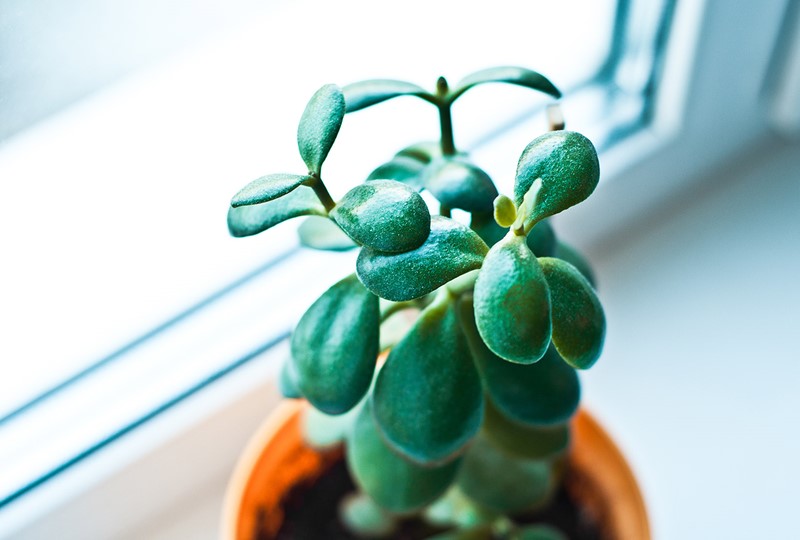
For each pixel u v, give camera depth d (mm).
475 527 377
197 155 403
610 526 388
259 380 424
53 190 391
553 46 441
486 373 307
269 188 263
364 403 338
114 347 414
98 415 410
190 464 432
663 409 465
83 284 406
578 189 260
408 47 416
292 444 397
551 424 304
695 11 410
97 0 364
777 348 476
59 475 404
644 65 444
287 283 433
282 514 402
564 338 269
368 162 420
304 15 401
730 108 466
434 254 265
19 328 401
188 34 389
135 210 405
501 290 249
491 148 437
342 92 275
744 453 455
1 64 358
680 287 490
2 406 404
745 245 498
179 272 418
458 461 331
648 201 487
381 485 328
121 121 393
